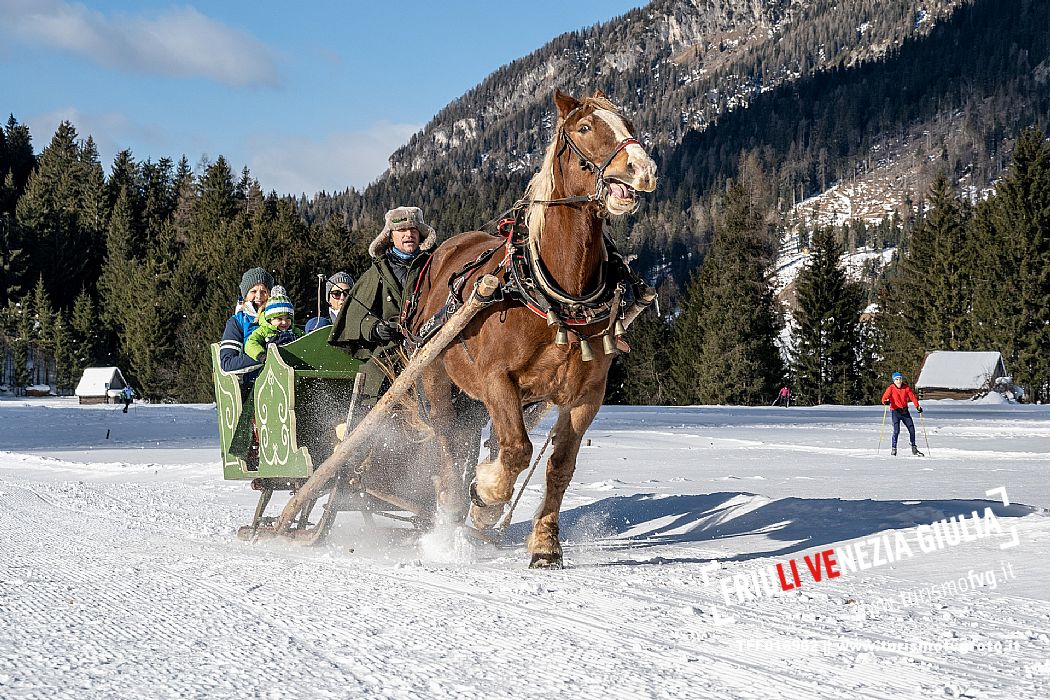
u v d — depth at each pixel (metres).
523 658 4.04
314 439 7.85
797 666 3.87
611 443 22.44
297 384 7.70
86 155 137.75
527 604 5.14
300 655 4.16
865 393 80.62
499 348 6.21
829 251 79.19
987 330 73.31
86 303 96.62
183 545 7.68
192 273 86.06
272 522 8.19
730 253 76.06
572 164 5.95
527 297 6.05
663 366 84.50
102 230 115.31
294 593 5.56
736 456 18.28
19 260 104.00
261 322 8.18
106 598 5.45
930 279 78.00
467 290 6.54
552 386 6.30
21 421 34.78
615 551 7.17
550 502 6.65
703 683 3.66
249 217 98.69
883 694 3.51
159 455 18.95
